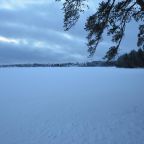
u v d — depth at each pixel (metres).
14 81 34.41
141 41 8.77
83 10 6.94
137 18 7.46
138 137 8.23
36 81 34.62
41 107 14.40
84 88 24.95
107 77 42.41
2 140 8.48
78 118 11.32
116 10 7.19
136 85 27.09
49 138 8.59
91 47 7.66
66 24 7.00
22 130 9.60
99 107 13.95
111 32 7.53
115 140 8.08
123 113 12.04
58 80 36.59
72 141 8.20
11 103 15.95
